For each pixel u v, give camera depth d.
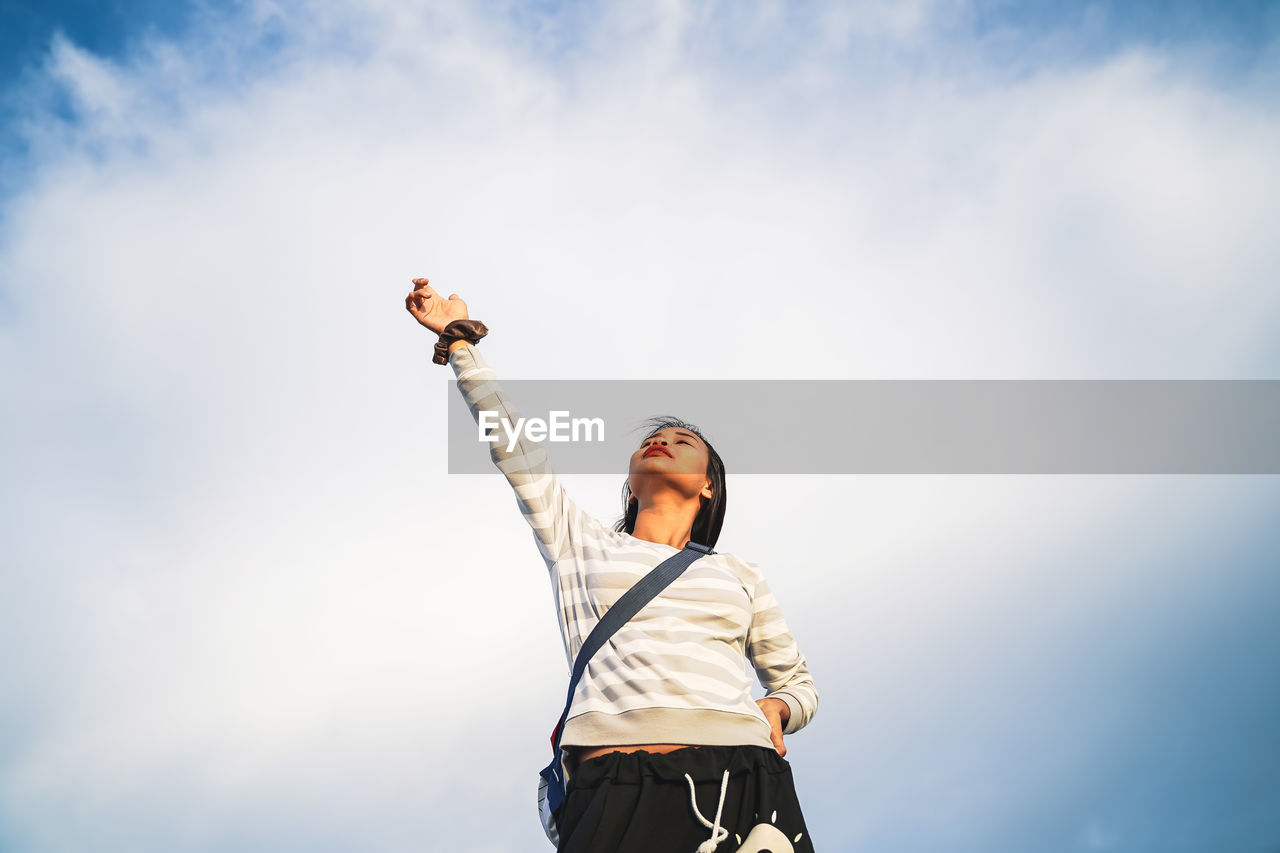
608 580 2.96
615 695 2.65
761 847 2.31
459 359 3.29
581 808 2.45
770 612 3.25
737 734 2.59
